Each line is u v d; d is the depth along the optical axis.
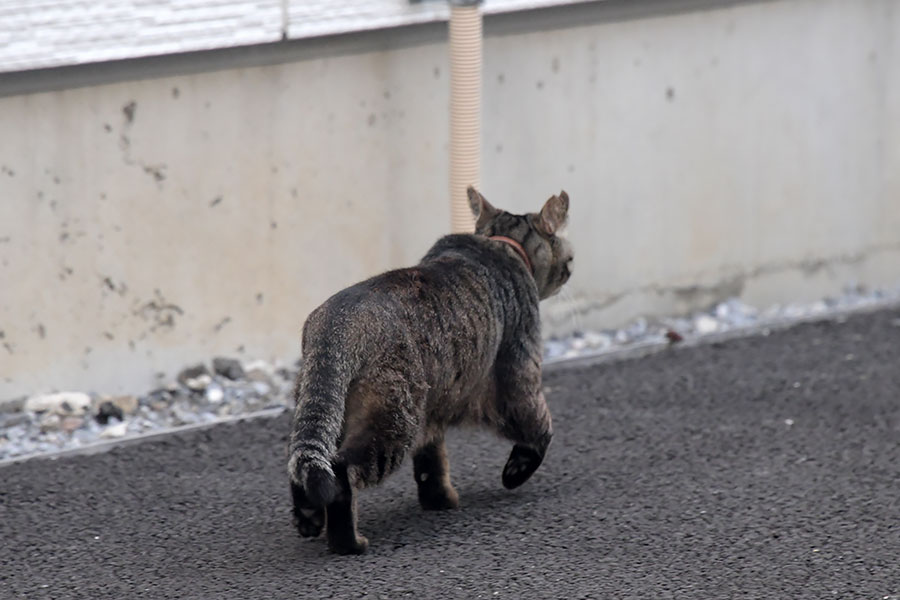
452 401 14.89
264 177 19.92
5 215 18.20
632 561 14.34
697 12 22.62
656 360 21.61
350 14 19.88
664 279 23.52
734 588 13.69
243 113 19.53
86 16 18.11
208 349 20.06
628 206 22.86
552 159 22.03
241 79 19.39
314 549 14.69
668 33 22.47
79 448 17.58
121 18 18.34
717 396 20.00
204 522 15.52
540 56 21.52
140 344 19.52
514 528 15.27
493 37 21.06
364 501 16.14
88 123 18.48
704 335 22.67
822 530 15.19
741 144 23.64
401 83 20.64
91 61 18.19
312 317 14.18
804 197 24.52
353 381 13.86
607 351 21.75
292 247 20.39
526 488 16.59
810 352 22.02
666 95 22.72
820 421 19.00
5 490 16.34
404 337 14.03
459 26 19.75
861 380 20.70
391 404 13.88
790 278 24.80
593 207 22.56
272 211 20.09
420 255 21.45
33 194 18.34
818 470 17.11
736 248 24.09
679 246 23.52
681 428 18.72
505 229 16.22
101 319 19.16
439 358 14.39
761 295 24.61
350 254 20.88
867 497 16.19
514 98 21.45
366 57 20.27
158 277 19.45
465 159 20.34
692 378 20.78
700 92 23.02
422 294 14.45
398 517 15.62
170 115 19.03
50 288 18.70
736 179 23.75
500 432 15.82
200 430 18.38
